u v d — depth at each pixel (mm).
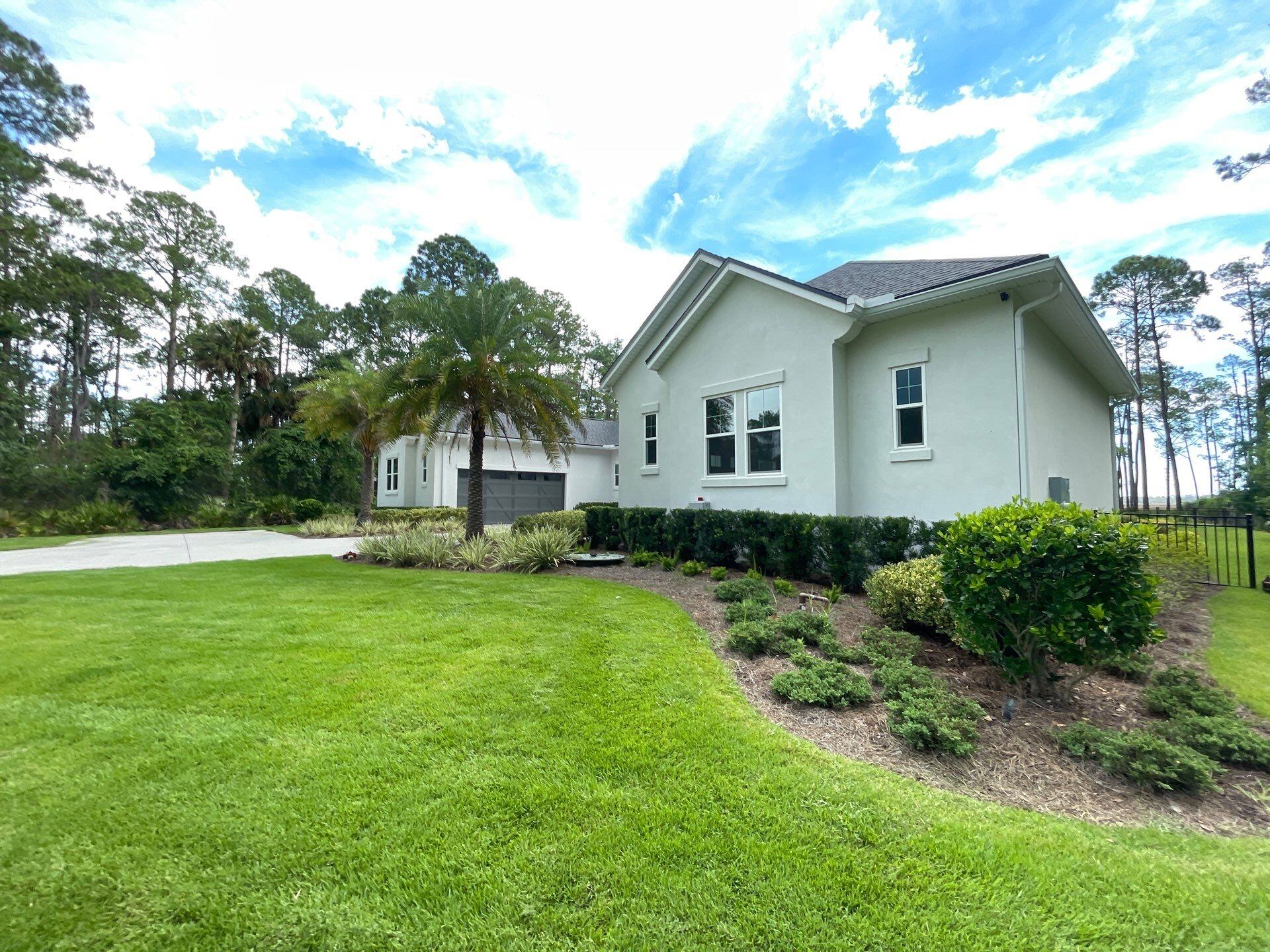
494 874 2191
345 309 39969
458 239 41562
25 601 7066
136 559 12227
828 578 8023
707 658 4785
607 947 1854
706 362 11312
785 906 2037
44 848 2379
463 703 3848
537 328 14633
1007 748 3422
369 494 21016
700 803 2695
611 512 11352
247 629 5668
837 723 3695
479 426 12469
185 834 2465
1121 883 2205
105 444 27641
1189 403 35031
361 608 6570
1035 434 8289
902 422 8891
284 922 1978
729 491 10805
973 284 7609
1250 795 2957
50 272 27031
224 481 26688
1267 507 15898
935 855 2340
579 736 3363
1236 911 2070
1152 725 3568
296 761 3082
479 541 11133
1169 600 6500
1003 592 4059
